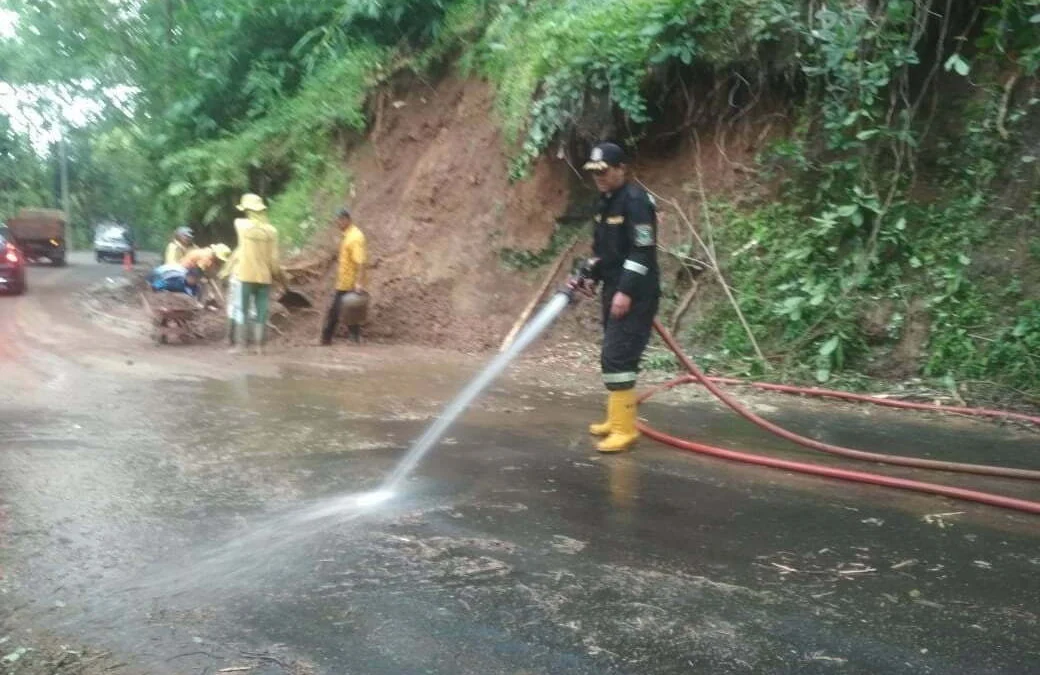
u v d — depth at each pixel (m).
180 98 17.28
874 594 3.52
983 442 6.43
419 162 13.05
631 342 5.67
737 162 10.58
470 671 2.84
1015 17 8.66
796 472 5.39
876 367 8.53
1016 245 8.45
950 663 2.96
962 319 8.27
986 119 8.93
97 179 53.44
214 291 12.82
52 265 29.89
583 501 4.67
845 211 9.05
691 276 10.24
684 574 3.68
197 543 3.89
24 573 3.53
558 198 11.62
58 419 6.34
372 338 11.34
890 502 4.80
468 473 5.15
